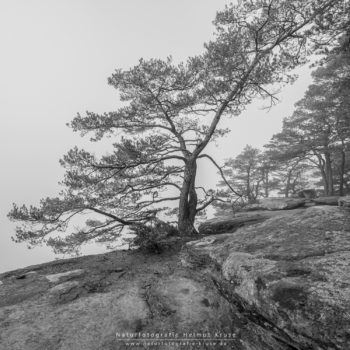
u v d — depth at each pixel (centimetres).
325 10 1005
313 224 477
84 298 608
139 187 1196
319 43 1084
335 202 1800
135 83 1227
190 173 1252
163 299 605
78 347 466
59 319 533
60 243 1001
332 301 251
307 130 2795
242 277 361
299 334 263
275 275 323
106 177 1108
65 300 600
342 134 2400
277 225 527
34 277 742
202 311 554
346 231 418
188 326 515
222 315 507
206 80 1184
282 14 1054
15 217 932
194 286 643
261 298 311
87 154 1058
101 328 513
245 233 541
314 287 278
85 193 1058
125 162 1080
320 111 2431
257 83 1126
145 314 555
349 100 1895
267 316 306
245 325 399
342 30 1038
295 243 413
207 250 722
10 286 682
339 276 285
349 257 324
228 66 1080
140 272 741
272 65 1042
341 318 233
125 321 534
